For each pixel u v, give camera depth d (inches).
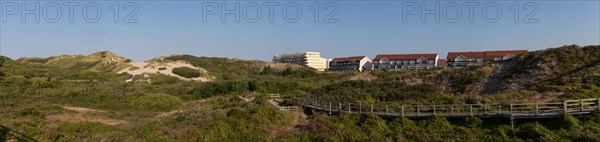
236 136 944.9
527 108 935.0
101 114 1279.5
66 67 3348.9
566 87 1190.9
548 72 1633.9
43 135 830.5
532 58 1881.2
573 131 820.6
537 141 813.9
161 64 3152.1
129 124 1063.0
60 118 1094.4
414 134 916.0
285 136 960.9
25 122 919.0
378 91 1633.9
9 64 2571.4
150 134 893.8
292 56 6387.8
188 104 1711.4
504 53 3506.4
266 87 2247.8
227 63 4586.6
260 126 1015.0
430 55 4037.9
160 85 2340.1
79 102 1588.3
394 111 1064.8
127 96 1723.7
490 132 891.4
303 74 3267.7
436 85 1867.6
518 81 1642.5
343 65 4845.0
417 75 2069.4
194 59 4534.9
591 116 864.9
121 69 2938.0
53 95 1654.8
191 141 885.2
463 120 952.3
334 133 957.2
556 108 930.1
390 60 4151.1
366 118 1032.8
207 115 1085.8
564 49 1829.5
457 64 3639.3
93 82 2145.7
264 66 4207.7
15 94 1556.3
